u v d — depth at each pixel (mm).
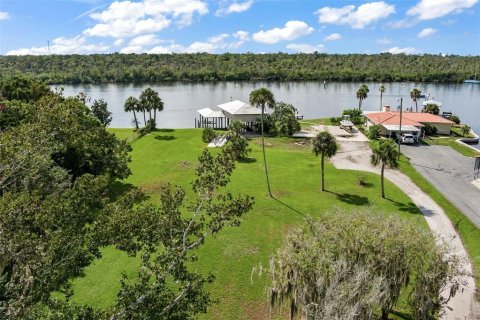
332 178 48750
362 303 17281
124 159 41875
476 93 168375
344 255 19766
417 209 39031
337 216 22812
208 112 86500
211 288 26125
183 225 15930
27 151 17844
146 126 78125
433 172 51312
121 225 14977
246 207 16359
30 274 13492
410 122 72938
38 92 59000
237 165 54188
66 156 35250
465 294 25484
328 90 179250
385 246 20094
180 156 59125
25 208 14609
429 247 21000
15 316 12352
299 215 37719
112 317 13305
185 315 14844
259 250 30969
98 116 87125
